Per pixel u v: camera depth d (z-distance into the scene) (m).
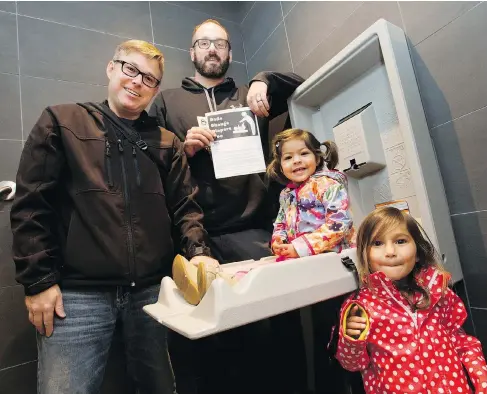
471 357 0.70
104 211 0.87
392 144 1.13
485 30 0.93
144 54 1.02
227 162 1.15
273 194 1.33
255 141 1.18
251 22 1.93
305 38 1.55
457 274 0.98
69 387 0.80
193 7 1.87
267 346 0.70
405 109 1.00
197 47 1.38
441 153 1.04
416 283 0.74
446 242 0.97
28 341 1.17
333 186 0.91
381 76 1.16
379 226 0.74
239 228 1.22
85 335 0.84
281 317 0.72
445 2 1.02
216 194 1.22
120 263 0.86
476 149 0.96
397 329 0.70
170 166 1.08
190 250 0.95
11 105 1.30
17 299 1.18
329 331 0.74
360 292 0.75
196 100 1.36
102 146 0.93
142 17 1.70
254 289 0.60
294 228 0.96
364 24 1.27
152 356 0.94
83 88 1.47
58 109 0.93
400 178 1.11
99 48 1.54
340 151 1.22
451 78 1.01
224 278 0.63
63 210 0.90
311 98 1.37
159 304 0.75
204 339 0.70
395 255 0.72
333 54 1.40
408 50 1.10
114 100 1.03
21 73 1.35
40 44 1.42
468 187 0.98
